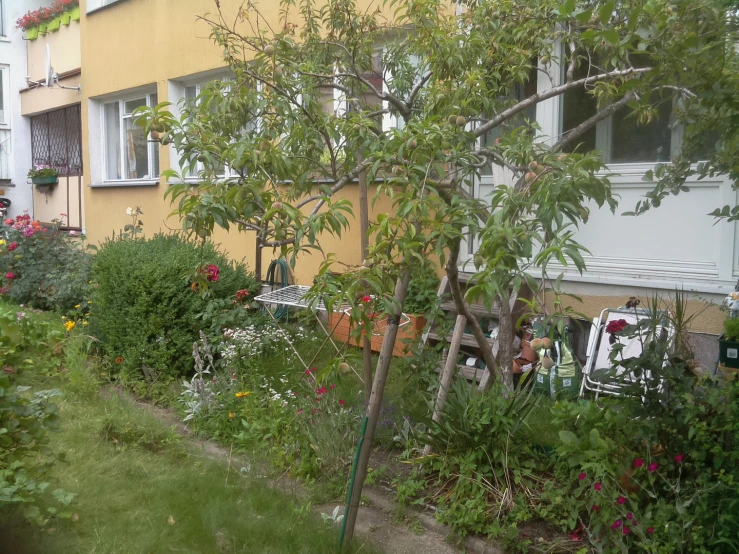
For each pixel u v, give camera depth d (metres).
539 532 3.83
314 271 8.59
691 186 5.63
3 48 16.81
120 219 12.32
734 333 4.52
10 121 17.12
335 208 3.21
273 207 3.21
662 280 5.75
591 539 3.54
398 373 6.13
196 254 7.06
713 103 3.47
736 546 3.17
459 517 3.95
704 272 5.61
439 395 4.64
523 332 6.00
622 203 6.05
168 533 3.82
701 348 5.38
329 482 4.48
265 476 4.62
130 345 6.72
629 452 3.76
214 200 3.45
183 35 10.57
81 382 6.22
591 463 3.70
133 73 11.79
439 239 3.04
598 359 5.52
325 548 3.70
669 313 4.88
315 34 6.29
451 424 4.36
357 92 6.30
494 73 5.25
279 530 3.87
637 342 5.34
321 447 4.70
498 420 4.20
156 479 4.48
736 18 3.52
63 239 10.76
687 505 3.39
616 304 5.94
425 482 4.38
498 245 2.81
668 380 3.71
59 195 15.79
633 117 6.05
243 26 9.46
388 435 4.88
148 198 11.54
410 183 3.32
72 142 15.59
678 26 3.53
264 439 5.06
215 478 4.53
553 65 6.45
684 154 4.12
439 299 5.86
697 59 3.40
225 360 6.30
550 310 6.12
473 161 4.09
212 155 3.86
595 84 5.13
